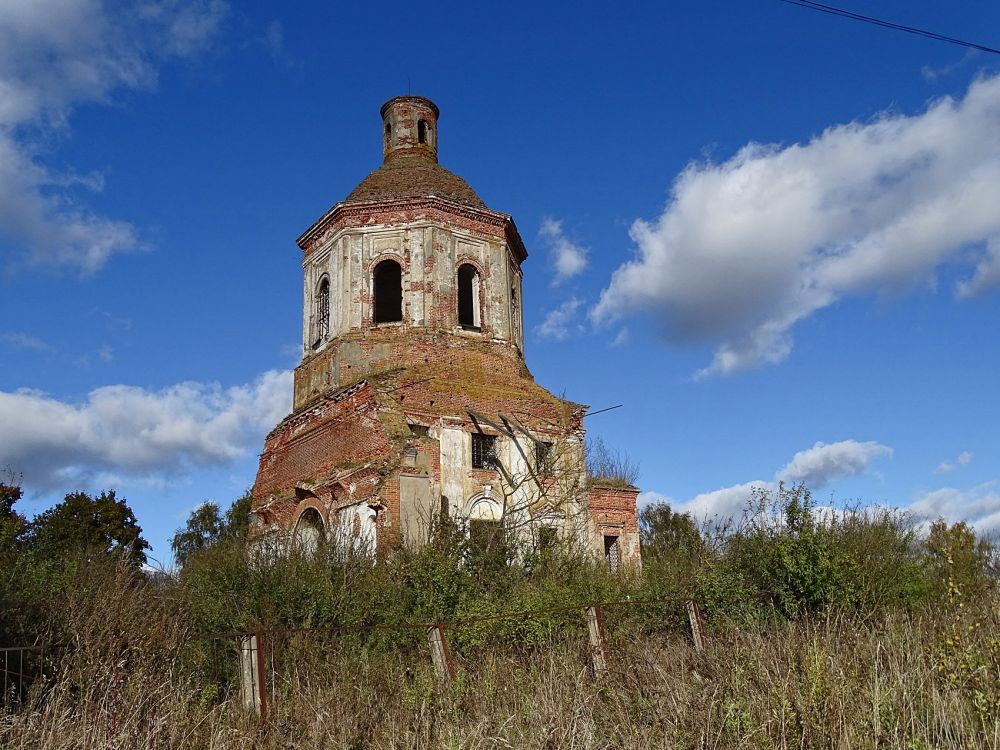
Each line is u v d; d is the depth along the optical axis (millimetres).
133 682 9672
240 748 8320
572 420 27219
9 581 14859
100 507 37812
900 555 17672
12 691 10305
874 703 7555
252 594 15609
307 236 28938
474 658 13828
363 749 8711
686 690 9133
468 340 26688
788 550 17000
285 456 27469
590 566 20531
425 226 27141
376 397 23875
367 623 15312
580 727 8180
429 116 31859
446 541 18844
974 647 8547
